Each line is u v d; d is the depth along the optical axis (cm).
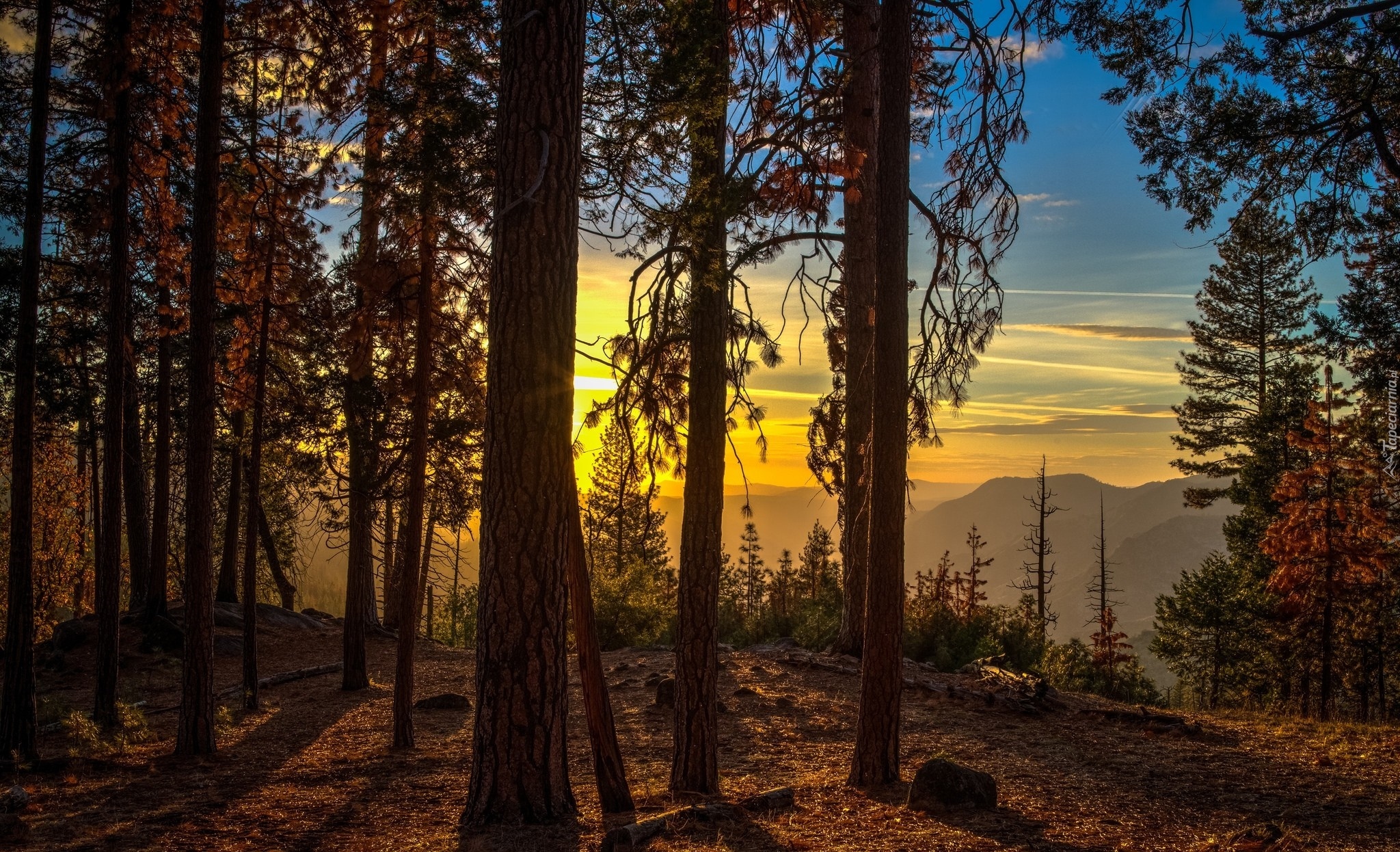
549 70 624
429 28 938
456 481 1533
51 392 1627
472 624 3616
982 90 895
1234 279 3372
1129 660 2997
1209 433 3541
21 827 652
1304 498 2191
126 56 1166
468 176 841
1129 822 640
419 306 1148
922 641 1786
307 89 1158
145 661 1848
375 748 1084
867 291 1435
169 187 1466
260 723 1296
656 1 726
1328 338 1520
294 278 1341
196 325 987
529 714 614
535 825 602
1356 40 922
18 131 1358
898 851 550
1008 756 930
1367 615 2383
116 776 901
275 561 2803
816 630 1927
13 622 982
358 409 1433
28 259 995
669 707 1291
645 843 555
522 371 612
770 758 977
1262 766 867
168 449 1948
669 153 784
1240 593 3016
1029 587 3616
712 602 785
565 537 630
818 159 989
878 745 792
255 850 621
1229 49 947
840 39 1145
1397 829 615
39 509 2830
